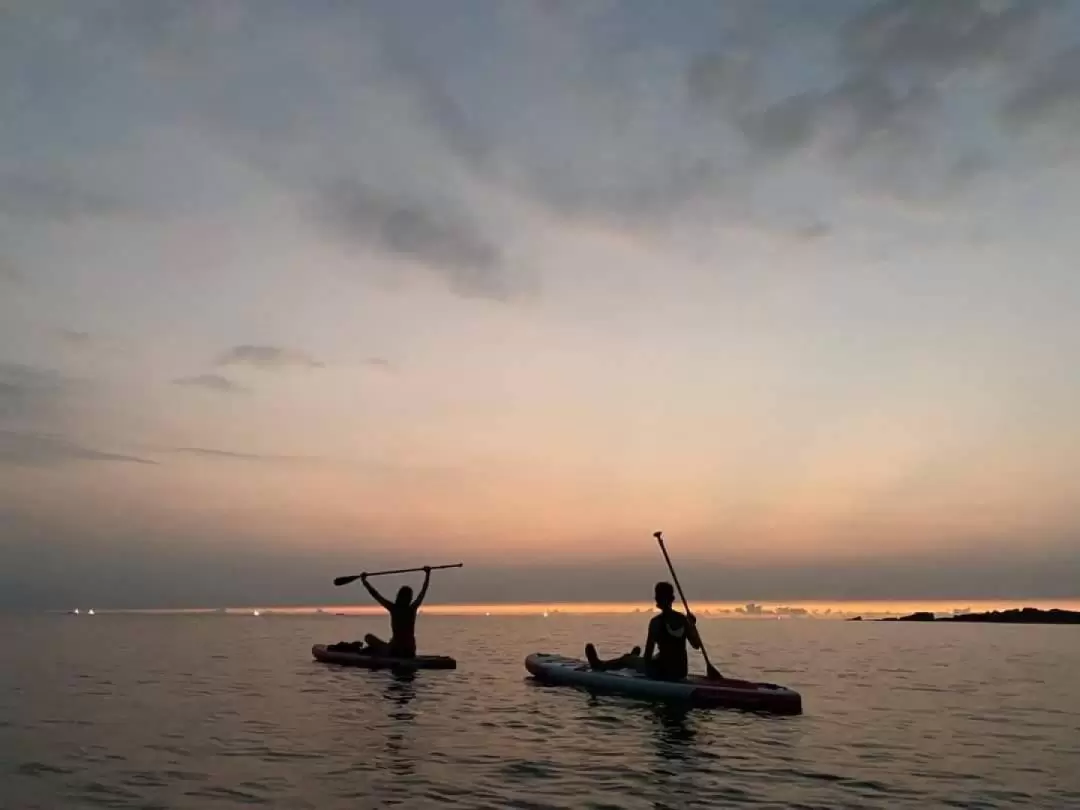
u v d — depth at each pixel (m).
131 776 6.78
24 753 7.71
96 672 15.95
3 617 69.56
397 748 8.03
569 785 6.61
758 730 9.27
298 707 10.85
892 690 13.94
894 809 6.02
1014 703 12.12
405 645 16.72
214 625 51.53
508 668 16.75
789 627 56.38
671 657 11.70
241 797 6.12
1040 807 6.11
